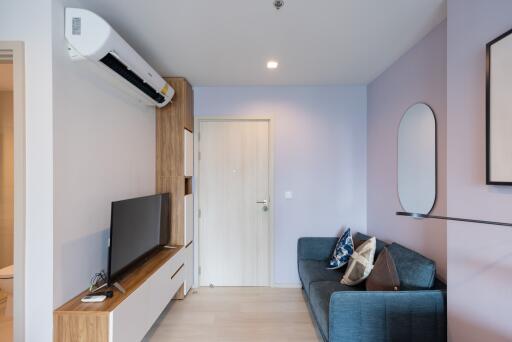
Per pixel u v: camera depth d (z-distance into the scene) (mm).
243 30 2020
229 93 3326
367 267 2225
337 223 3342
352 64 2672
